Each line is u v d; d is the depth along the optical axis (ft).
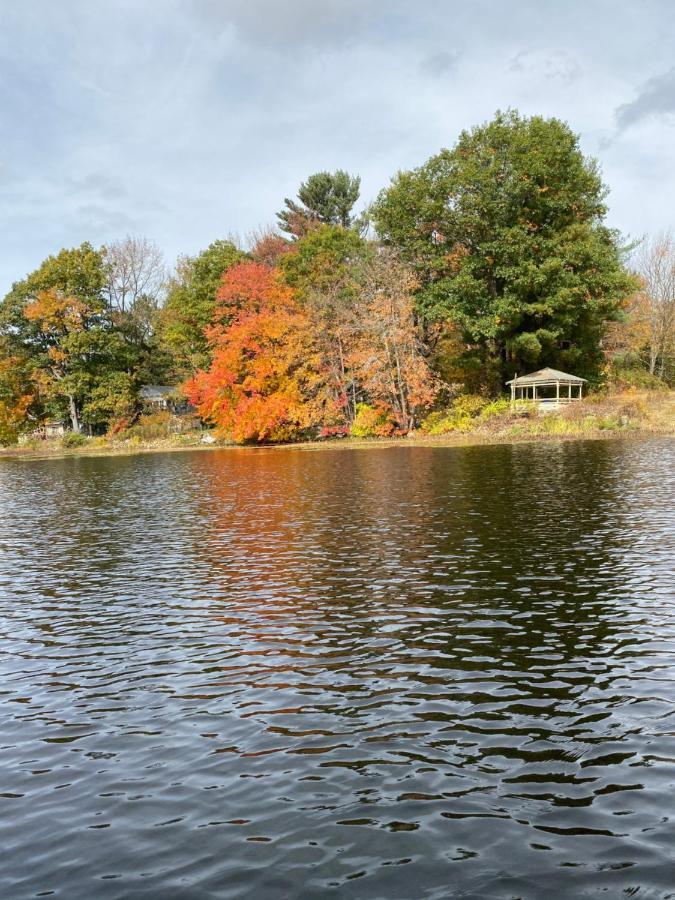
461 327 172.76
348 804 17.17
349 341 176.76
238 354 181.27
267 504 68.80
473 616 31.40
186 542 51.90
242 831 16.28
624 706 21.90
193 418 223.71
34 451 209.67
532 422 151.94
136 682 26.05
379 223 177.68
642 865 14.39
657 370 227.40
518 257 160.76
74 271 224.12
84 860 15.47
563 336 176.96
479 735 20.47
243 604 35.27
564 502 59.77
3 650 30.35
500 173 162.61
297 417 176.76
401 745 20.10
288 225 270.46
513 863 14.64
